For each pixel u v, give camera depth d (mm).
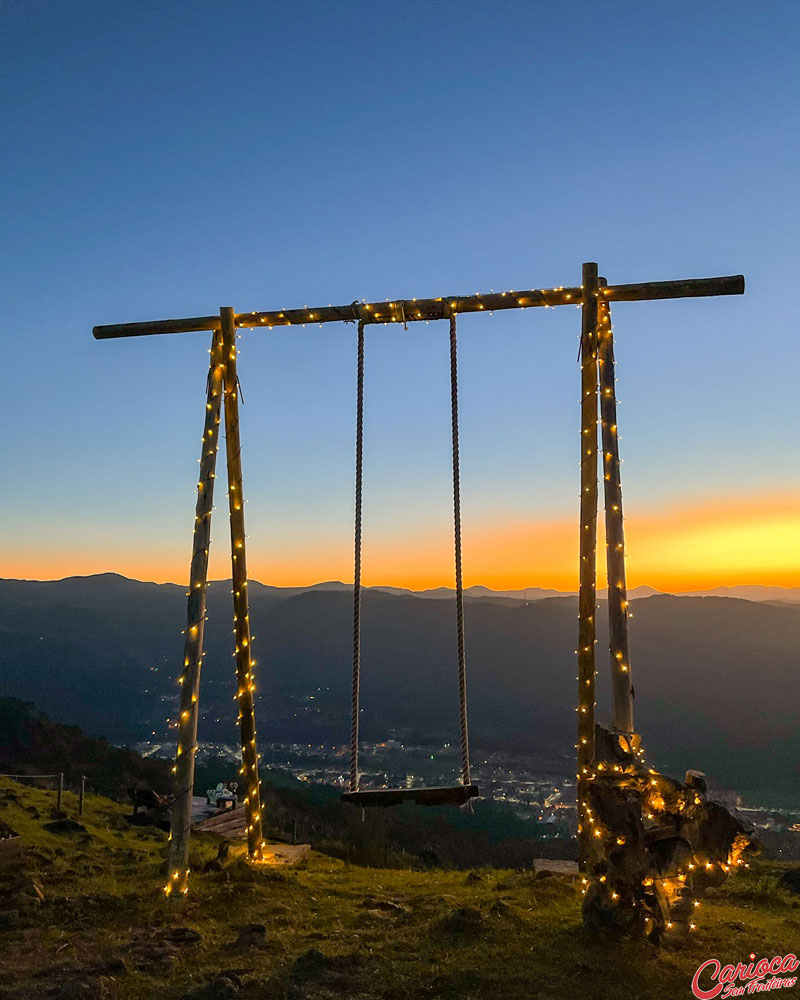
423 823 26984
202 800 17984
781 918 7090
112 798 18672
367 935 6355
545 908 6969
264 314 8820
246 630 9234
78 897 7105
